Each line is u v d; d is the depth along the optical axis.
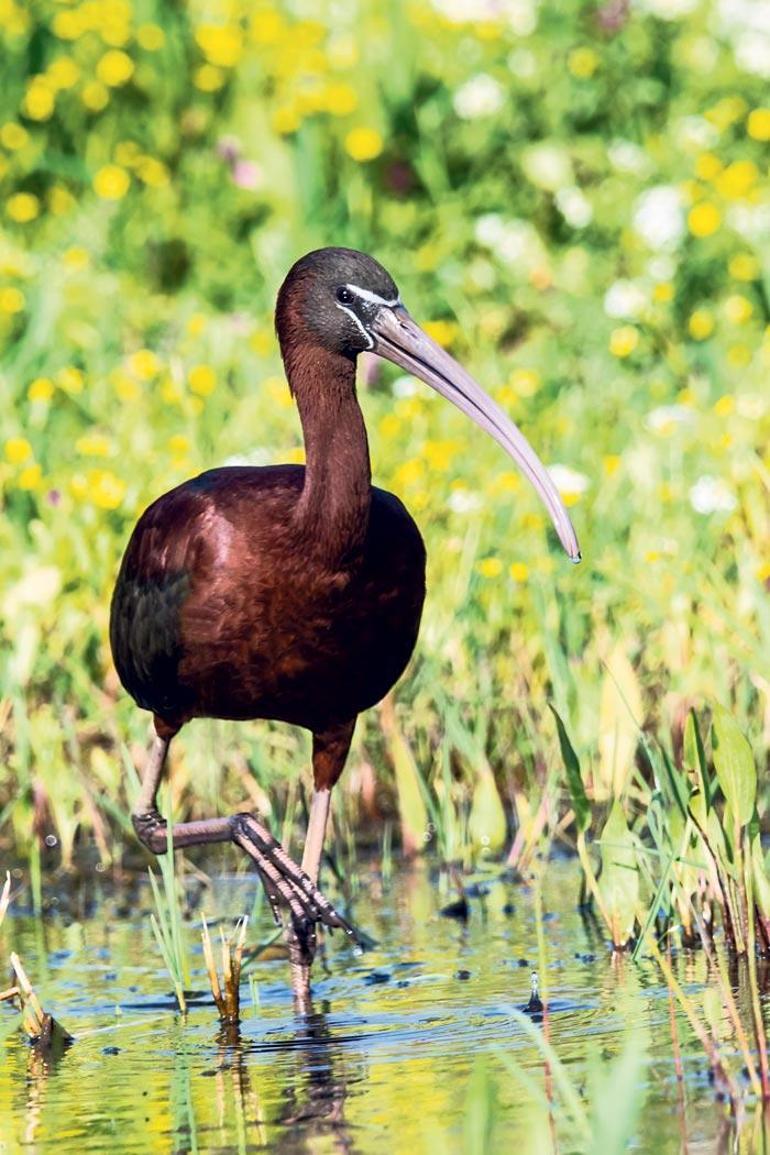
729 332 15.53
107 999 8.78
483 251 17.11
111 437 14.10
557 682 10.82
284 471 9.58
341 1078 7.31
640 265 16.39
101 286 16.05
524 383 14.65
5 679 11.89
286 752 11.88
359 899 10.45
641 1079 6.98
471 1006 8.25
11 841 11.75
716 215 16.08
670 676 11.43
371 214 17.47
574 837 11.24
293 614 9.15
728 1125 6.48
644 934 8.77
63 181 18.23
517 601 12.18
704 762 8.73
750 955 8.05
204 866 11.39
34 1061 7.82
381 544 9.19
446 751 10.91
